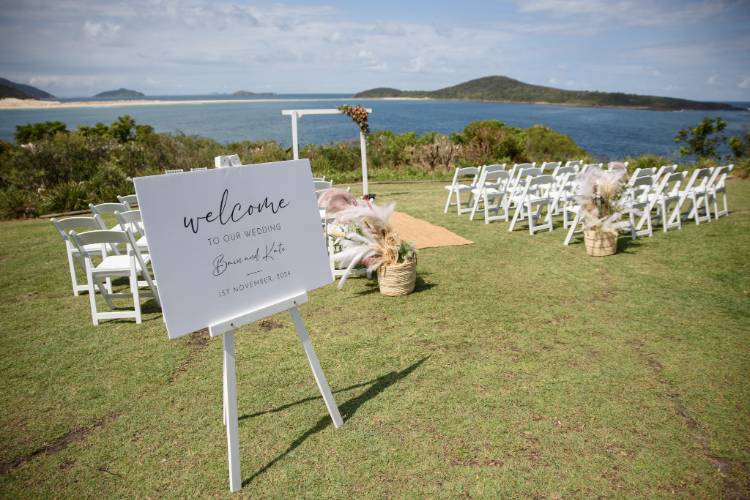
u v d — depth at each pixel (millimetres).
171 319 2088
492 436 2568
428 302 4512
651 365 3242
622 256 5836
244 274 2352
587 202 5891
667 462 2344
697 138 16812
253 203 2379
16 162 11969
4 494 2301
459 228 7523
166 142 14617
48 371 3473
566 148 20359
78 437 2721
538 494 2172
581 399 2871
